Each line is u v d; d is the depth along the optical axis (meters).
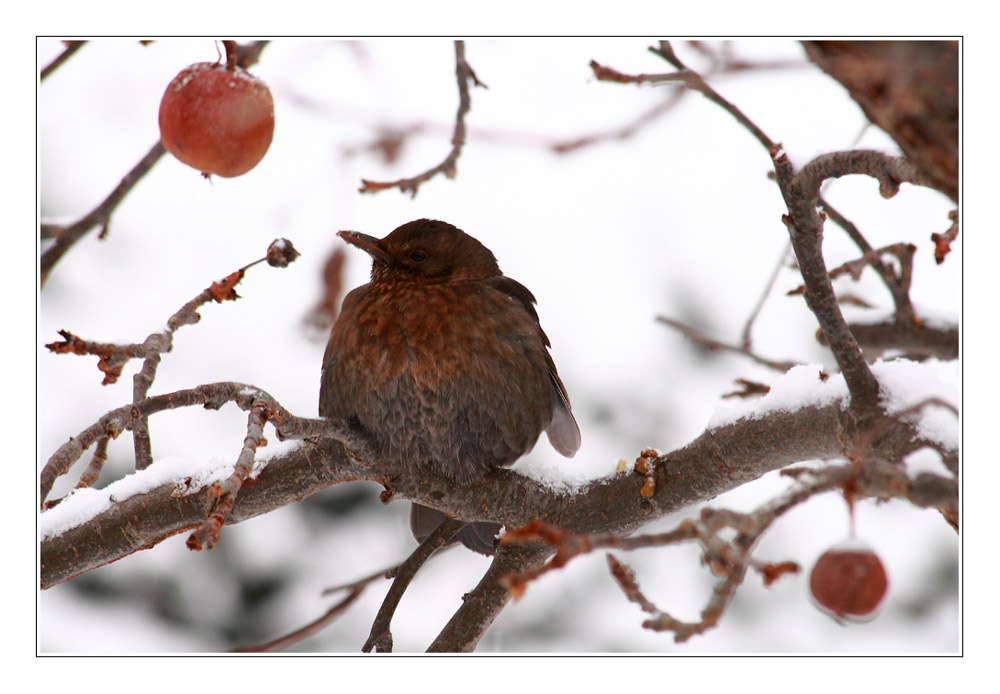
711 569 4.17
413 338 8.13
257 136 5.32
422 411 8.04
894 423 5.85
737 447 6.73
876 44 3.86
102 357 5.85
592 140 9.05
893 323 9.33
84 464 12.30
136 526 7.06
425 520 8.92
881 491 4.39
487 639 11.51
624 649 11.49
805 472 4.56
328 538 12.54
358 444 7.39
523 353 8.48
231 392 5.61
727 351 10.23
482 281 8.80
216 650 11.77
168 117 5.26
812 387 6.46
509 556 7.60
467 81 8.73
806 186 5.15
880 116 3.95
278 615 12.02
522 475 7.73
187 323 6.05
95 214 6.85
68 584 11.62
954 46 3.80
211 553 12.08
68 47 7.09
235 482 4.83
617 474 7.36
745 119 5.97
